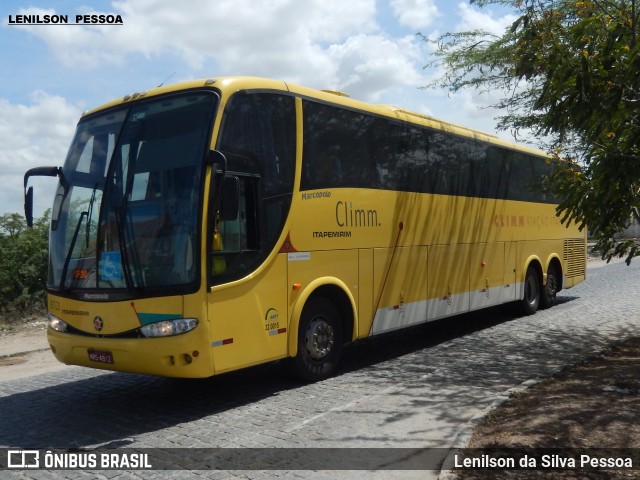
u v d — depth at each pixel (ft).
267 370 30.27
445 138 37.73
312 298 27.73
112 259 23.27
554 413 21.04
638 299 54.34
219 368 22.71
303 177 27.12
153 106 24.72
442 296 36.73
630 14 25.58
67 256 24.71
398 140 33.53
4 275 54.95
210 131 23.00
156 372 22.21
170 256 22.33
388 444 19.79
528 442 18.52
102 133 25.52
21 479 17.87
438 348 35.88
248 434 21.06
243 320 23.79
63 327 24.66
